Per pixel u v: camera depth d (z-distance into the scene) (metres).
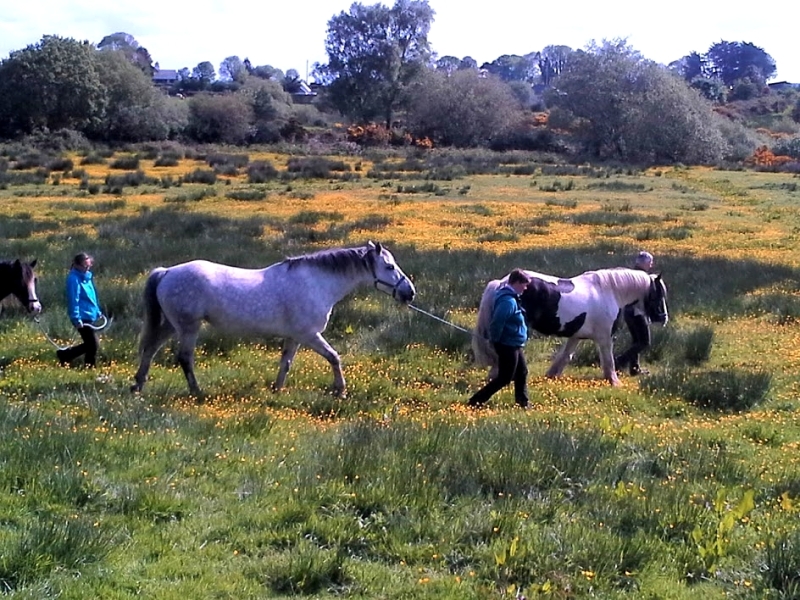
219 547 6.00
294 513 6.46
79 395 9.79
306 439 8.48
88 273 12.02
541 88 177.88
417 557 5.95
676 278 20.19
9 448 7.25
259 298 10.66
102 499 6.61
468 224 30.70
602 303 12.30
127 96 77.25
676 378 11.70
